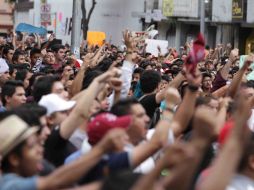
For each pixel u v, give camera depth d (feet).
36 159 35.60
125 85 64.59
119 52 159.63
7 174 35.32
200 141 28.48
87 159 33.73
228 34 292.40
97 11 332.60
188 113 45.73
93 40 213.46
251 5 267.39
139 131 43.70
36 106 44.60
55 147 47.85
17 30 229.66
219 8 282.56
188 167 27.84
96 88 48.08
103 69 94.43
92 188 32.12
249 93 66.64
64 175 33.65
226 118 54.85
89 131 41.68
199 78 45.96
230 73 108.88
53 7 324.80
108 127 40.86
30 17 388.98
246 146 33.47
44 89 58.90
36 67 118.83
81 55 177.68
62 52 120.16
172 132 44.57
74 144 48.62
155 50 199.82
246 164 35.14
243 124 28.89
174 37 325.42
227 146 28.84
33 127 37.60
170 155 28.04
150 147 38.91
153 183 27.99
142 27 325.01
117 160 38.29
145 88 68.80
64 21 320.29
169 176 28.22
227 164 28.60
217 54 170.50
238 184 35.12
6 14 479.41
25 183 33.73
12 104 64.03
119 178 29.37
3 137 34.99
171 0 309.42
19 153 35.14
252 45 287.89
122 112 44.21
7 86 64.18
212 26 306.55
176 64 122.62
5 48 135.13
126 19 329.11
